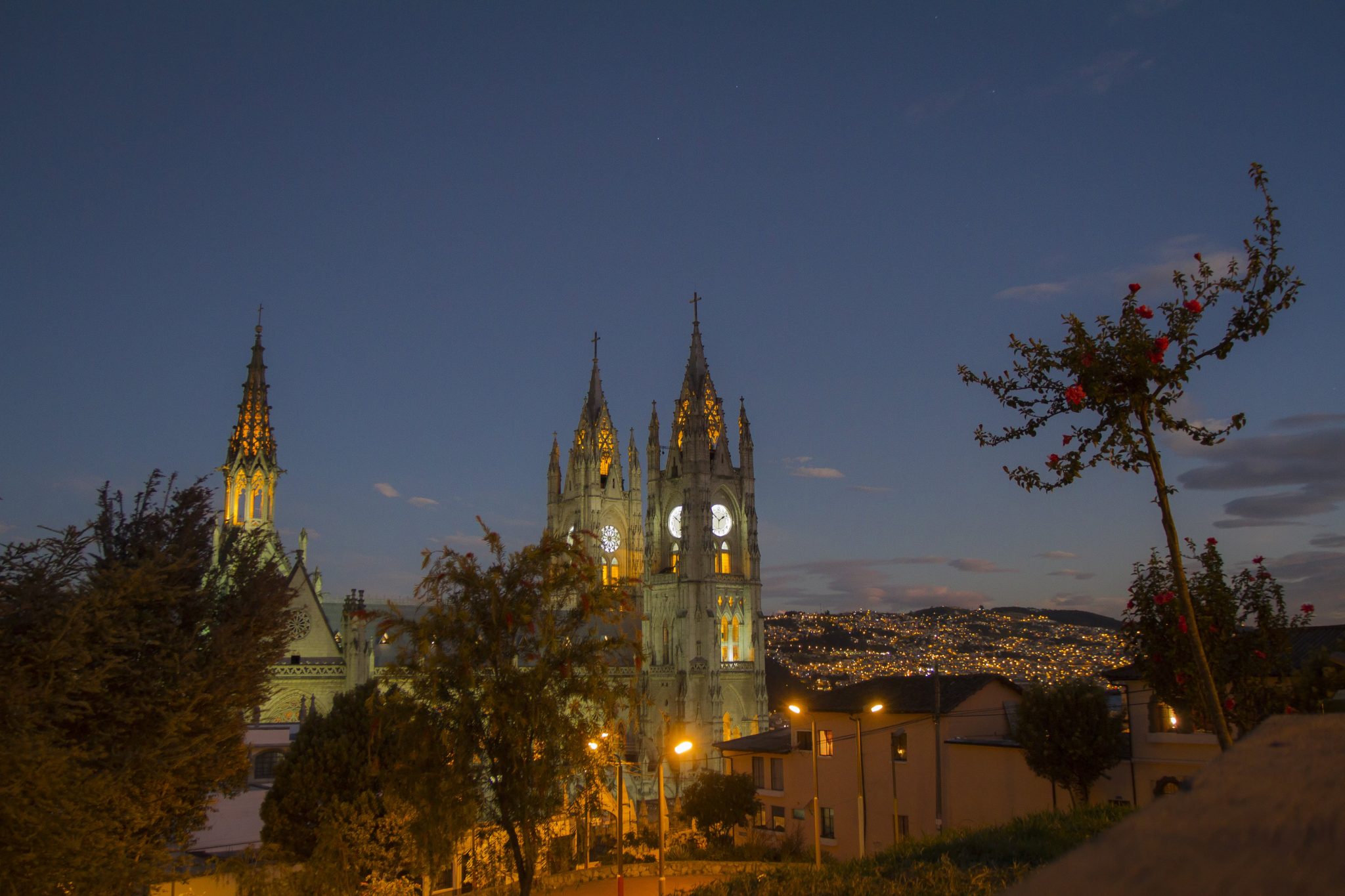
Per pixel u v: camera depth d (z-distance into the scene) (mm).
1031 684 60750
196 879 51125
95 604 33000
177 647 37406
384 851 47906
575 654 38406
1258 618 36469
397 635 38531
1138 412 24203
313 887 46156
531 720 36375
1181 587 24281
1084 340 24391
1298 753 3490
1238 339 23672
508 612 36375
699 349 194375
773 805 82062
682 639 175125
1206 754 55125
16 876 26797
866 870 29438
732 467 189500
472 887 54906
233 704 39469
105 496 40500
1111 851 2645
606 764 39188
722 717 173875
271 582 42656
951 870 26078
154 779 35750
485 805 41688
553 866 58938
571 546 38562
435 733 36938
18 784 26438
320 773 50781
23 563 33438
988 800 66562
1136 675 57375
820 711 78500
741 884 31281
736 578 183000
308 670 116375
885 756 73562
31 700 29766
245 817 64250
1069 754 56094
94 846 30141
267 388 144875
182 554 39312
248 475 139625
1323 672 35656
